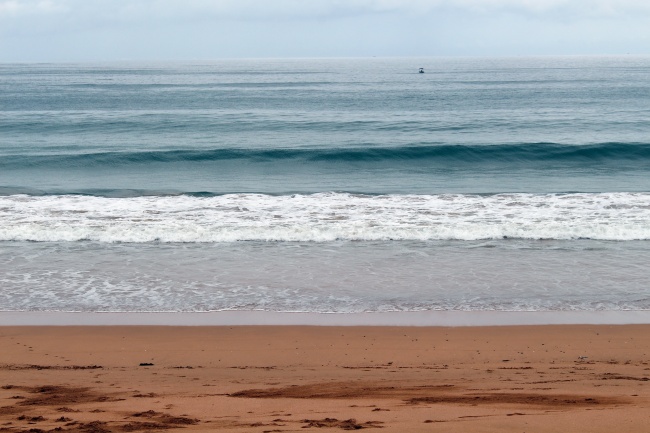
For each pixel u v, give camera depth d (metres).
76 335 11.59
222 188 26.12
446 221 19.72
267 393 7.86
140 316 12.68
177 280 14.93
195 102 70.12
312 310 13.05
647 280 14.78
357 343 11.16
